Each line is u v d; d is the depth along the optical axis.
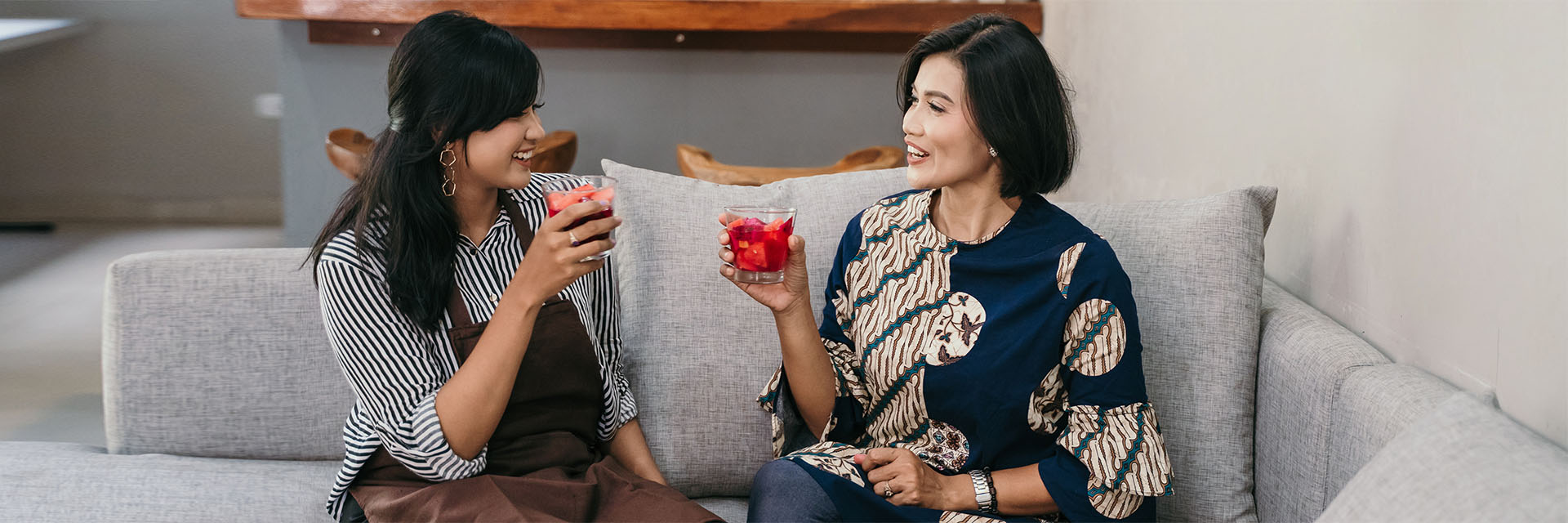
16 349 3.64
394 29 3.84
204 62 5.93
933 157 1.50
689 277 1.78
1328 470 1.47
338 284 1.42
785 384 1.63
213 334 1.79
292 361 1.81
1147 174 2.64
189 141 6.01
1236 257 1.68
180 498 1.66
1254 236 1.70
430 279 1.43
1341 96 1.70
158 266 1.81
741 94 4.14
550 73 4.05
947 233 1.59
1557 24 1.19
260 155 6.07
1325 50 1.75
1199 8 2.28
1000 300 1.51
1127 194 2.81
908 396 1.54
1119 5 2.87
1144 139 2.66
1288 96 1.88
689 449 1.74
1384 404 1.36
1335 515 1.23
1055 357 1.48
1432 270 1.46
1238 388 1.66
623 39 4.04
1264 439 1.64
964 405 1.50
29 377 3.38
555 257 1.34
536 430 1.54
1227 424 1.65
